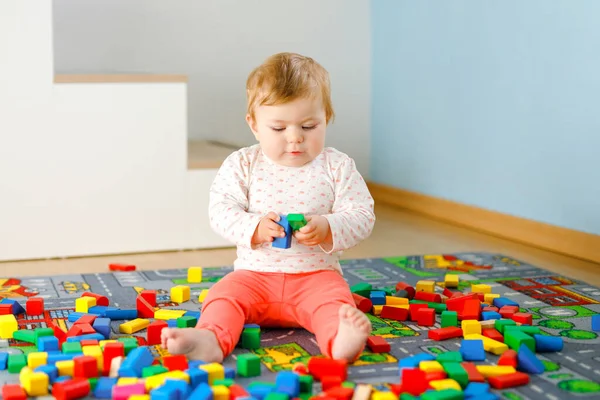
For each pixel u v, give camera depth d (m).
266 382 1.29
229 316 1.45
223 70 3.45
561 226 2.54
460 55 3.01
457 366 1.29
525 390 1.28
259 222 1.52
